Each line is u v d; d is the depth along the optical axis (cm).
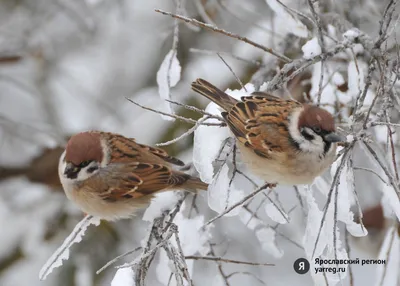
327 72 917
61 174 1001
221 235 1340
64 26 1653
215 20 1377
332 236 795
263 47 857
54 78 1700
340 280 751
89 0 1308
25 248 1502
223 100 943
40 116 1664
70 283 1469
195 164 832
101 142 985
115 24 1591
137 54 1580
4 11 1647
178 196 903
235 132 871
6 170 1532
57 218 1530
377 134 892
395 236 896
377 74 943
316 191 1062
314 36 1005
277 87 891
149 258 780
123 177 972
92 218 1015
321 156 851
